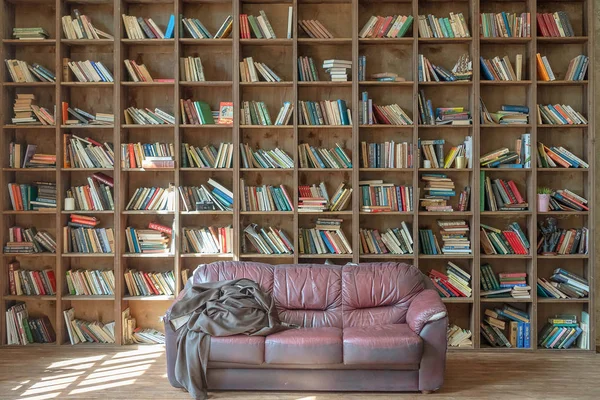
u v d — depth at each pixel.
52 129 5.50
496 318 5.29
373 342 3.97
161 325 5.52
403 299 4.58
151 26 5.28
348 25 5.47
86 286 5.34
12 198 5.31
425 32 5.27
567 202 5.26
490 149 5.45
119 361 4.83
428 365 4.04
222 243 5.35
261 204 5.32
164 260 5.57
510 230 5.33
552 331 5.21
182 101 5.29
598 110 5.42
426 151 5.29
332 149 5.35
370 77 5.45
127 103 5.46
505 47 5.43
